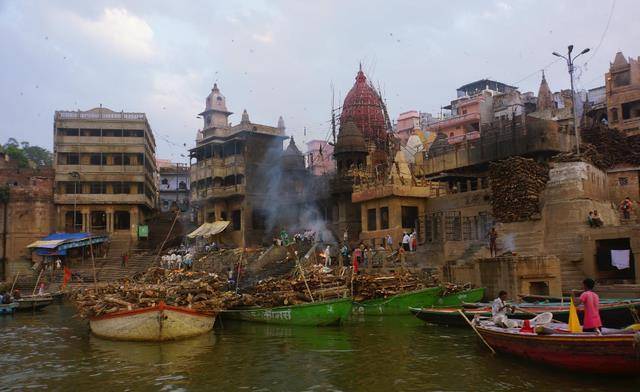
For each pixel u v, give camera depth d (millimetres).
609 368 12227
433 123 70125
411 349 16672
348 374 13734
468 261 29297
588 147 32906
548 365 13422
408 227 38312
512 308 18922
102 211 57344
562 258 27203
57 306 36219
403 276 27016
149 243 58000
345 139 47906
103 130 57594
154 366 15070
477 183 38688
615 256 24859
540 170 29922
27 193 54688
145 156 59031
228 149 57062
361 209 41844
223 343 18578
